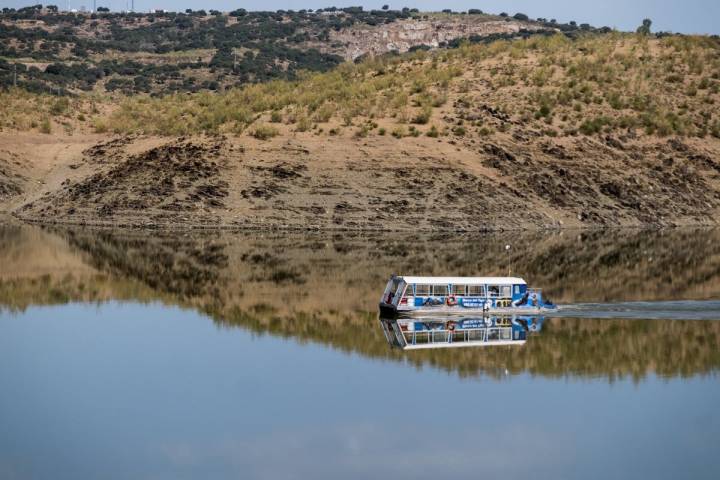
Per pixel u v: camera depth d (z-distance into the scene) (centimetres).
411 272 6469
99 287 5922
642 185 11094
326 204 9750
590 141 11650
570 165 11075
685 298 5616
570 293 5781
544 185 10600
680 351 4306
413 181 10138
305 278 6281
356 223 9512
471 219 9719
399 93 12150
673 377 3856
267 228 9425
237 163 10319
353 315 5125
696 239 9131
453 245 8206
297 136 10794
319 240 8512
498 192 10244
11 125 11919
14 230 8988
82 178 10675
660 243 8688
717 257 7662
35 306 5297
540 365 4059
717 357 4181
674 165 11588
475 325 4922
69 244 7969
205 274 6444
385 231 9381
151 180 10200
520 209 10056
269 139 10706
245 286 5978
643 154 11675
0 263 6831
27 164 11119
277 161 10319
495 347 4400
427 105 11831
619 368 4016
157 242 8225
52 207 10162
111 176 10462
